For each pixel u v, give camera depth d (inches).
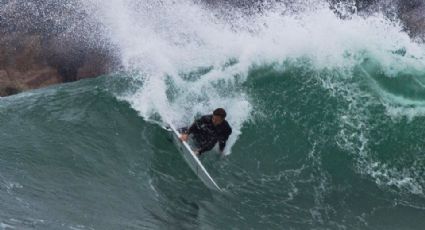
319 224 1184.8
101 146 1304.1
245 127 1437.0
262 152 1381.6
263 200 1234.0
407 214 1259.8
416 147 1406.3
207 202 1187.3
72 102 1472.7
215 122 1270.9
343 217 1222.3
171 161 1306.6
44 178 1131.9
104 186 1160.2
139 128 1398.9
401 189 1334.9
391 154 1391.5
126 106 1470.2
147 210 1109.1
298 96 1491.1
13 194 1027.9
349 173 1348.4
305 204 1243.8
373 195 1304.1
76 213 1019.3
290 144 1401.3
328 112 1453.0
